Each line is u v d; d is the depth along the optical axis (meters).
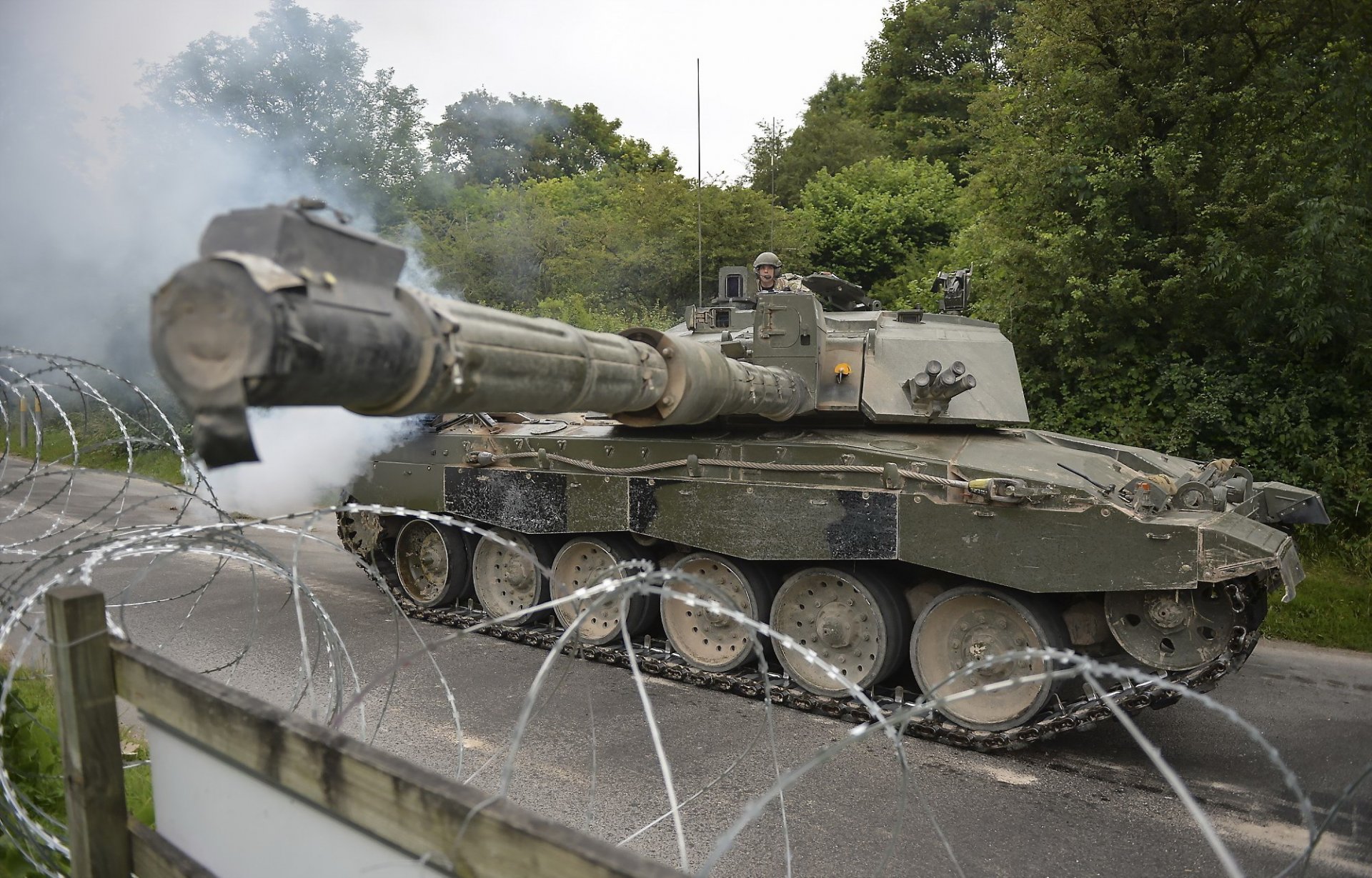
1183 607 6.66
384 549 11.09
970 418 8.32
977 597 7.43
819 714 7.89
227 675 8.16
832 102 39.38
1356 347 13.38
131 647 3.21
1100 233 14.61
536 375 3.53
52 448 17.02
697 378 5.16
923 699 7.60
